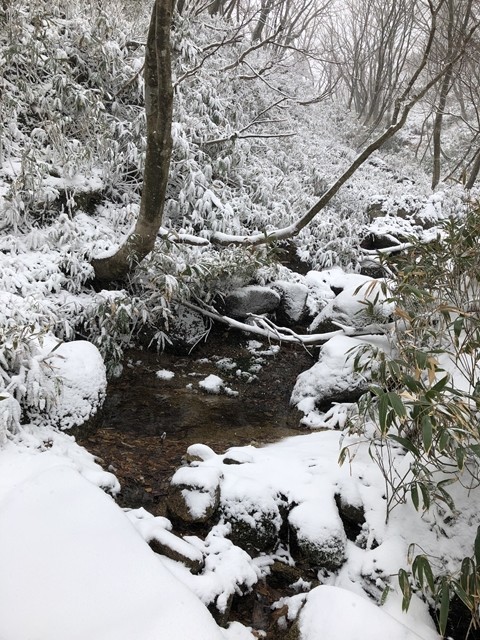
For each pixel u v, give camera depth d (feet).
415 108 50.57
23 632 5.66
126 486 9.52
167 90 11.40
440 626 7.06
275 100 27.94
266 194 20.77
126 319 13.48
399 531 8.79
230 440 11.80
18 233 14.30
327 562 8.52
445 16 31.96
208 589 7.21
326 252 20.94
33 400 9.44
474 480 9.10
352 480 9.58
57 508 7.09
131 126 17.78
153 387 13.88
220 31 26.48
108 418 11.96
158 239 15.49
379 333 14.26
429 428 7.25
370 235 23.16
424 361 8.21
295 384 14.37
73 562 6.42
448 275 12.05
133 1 22.66
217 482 9.00
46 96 16.67
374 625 6.79
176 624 5.88
